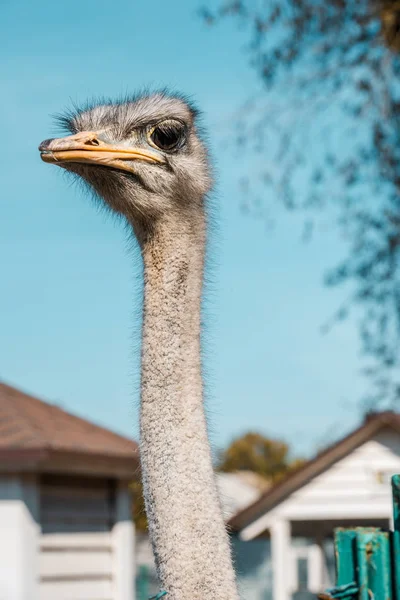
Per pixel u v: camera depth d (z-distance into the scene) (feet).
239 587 15.01
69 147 16.63
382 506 66.80
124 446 46.16
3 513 40.68
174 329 15.79
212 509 14.67
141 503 15.55
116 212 17.16
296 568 82.53
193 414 15.15
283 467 168.76
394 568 16.40
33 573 40.78
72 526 44.09
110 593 45.44
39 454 40.04
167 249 16.37
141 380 15.57
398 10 50.29
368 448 67.15
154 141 16.89
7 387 48.21
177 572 14.43
